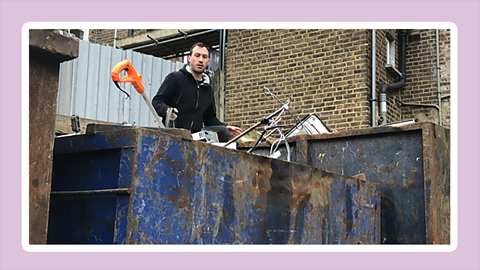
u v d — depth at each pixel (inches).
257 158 91.3
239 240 85.7
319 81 305.4
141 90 111.4
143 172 72.7
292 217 96.7
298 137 138.5
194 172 79.5
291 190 97.3
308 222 100.3
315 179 103.7
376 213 121.4
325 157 135.1
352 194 114.0
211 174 82.4
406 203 122.0
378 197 123.1
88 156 81.7
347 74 295.9
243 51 338.0
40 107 76.0
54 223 82.1
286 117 314.7
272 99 322.0
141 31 416.2
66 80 263.4
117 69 106.0
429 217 116.6
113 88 280.8
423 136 120.0
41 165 75.2
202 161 81.2
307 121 163.5
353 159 131.0
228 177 85.3
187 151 78.9
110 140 76.9
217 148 84.3
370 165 128.3
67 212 81.0
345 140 133.0
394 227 123.0
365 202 117.8
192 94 136.6
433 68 328.5
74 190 82.4
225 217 83.7
